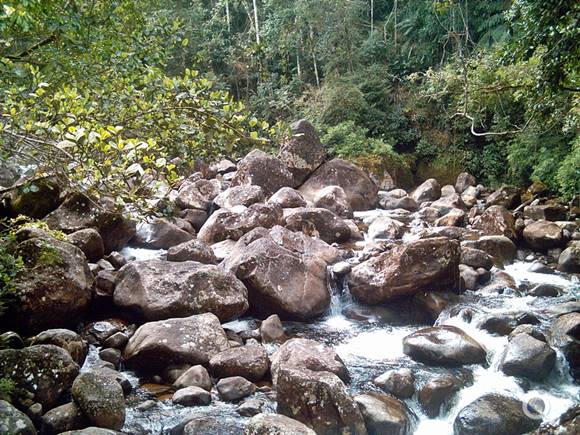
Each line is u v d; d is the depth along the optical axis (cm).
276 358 570
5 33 439
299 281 735
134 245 924
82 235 756
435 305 720
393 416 482
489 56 1289
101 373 500
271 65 2044
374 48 1816
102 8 530
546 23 573
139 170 365
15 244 614
